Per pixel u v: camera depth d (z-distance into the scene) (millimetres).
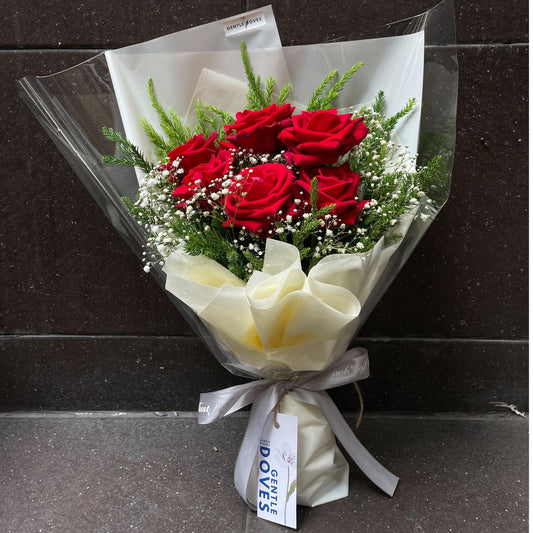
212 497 918
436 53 904
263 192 735
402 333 1170
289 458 828
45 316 1188
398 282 1151
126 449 1063
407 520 851
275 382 869
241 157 816
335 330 757
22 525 849
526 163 1112
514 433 1106
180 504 901
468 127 1103
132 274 1172
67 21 1087
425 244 1141
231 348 838
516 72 1086
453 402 1191
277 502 837
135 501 907
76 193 1148
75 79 922
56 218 1155
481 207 1128
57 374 1206
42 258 1169
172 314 1180
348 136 747
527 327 1162
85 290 1180
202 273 799
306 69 941
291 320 740
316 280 739
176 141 901
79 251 1167
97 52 1097
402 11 1071
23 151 1133
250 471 852
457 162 1115
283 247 716
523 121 1100
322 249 765
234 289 733
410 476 960
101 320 1188
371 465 915
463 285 1154
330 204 720
